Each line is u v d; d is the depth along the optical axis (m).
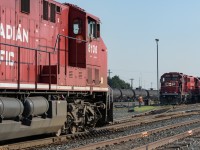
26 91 13.34
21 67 13.85
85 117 17.27
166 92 49.94
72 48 17.12
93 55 17.70
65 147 12.72
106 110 18.97
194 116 28.31
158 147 12.74
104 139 14.93
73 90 15.80
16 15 13.62
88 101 18.08
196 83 58.94
